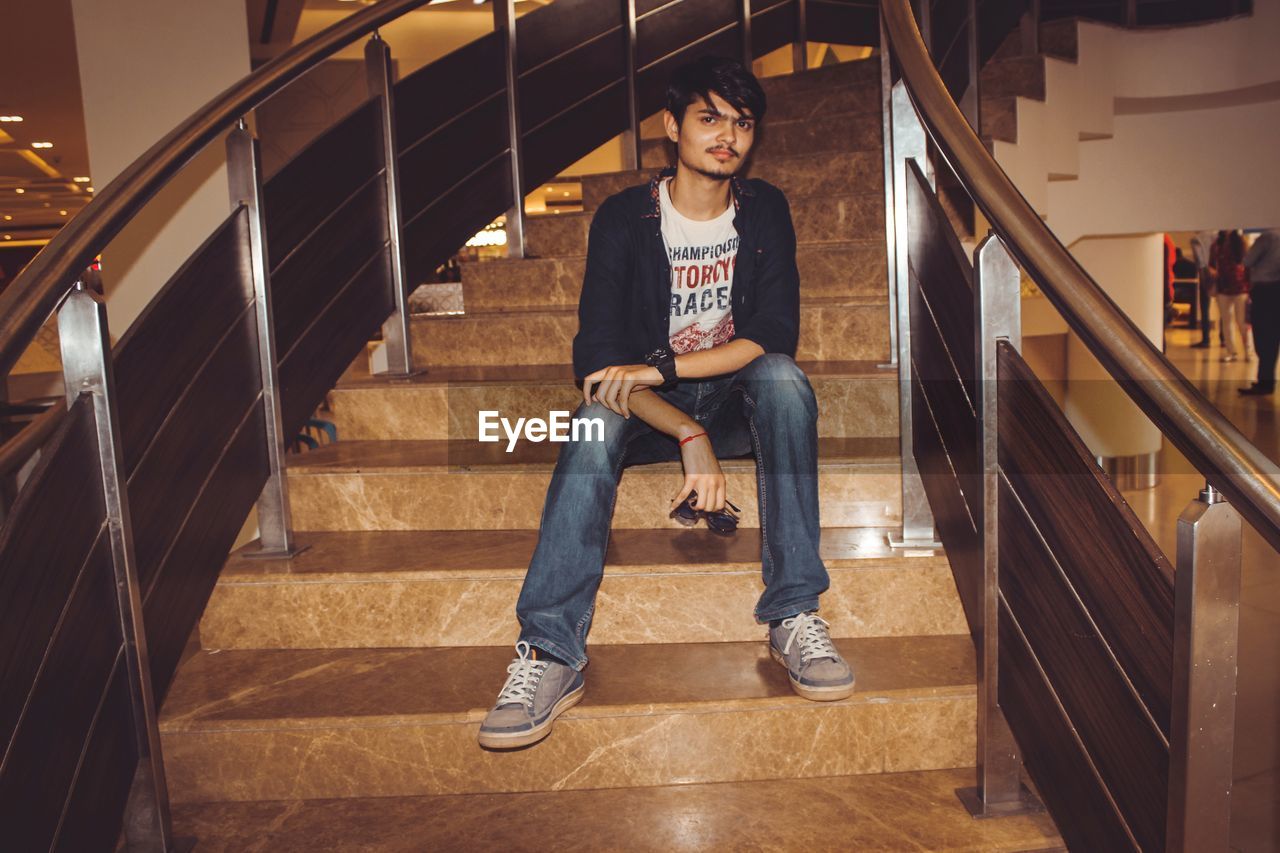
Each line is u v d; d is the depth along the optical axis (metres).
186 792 1.57
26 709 1.09
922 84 1.53
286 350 2.07
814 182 3.12
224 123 1.66
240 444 1.82
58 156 8.59
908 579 1.76
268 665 1.76
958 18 3.07
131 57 2.45
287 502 1.93
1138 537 1.01
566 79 3.36
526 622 1.53
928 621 1.78
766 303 1.77
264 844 1.44
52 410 1.56
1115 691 1.08
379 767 1.56
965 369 1.46
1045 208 3.21
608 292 1.75
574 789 1.56
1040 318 4.65
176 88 2.47
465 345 2.80
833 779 1.56
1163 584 0.96
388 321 2.57
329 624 1.82
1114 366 1.01
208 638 1.84
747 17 3.89
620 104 3.59
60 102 6.39
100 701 1.28
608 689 1.60
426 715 1.54
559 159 3.36
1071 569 1.17
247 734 1.54
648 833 1.42
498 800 1.54
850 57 6.50
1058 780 1.25
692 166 1.72
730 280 1.83
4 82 5.68
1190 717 0.92
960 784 1.53
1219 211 4.03
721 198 1.78
